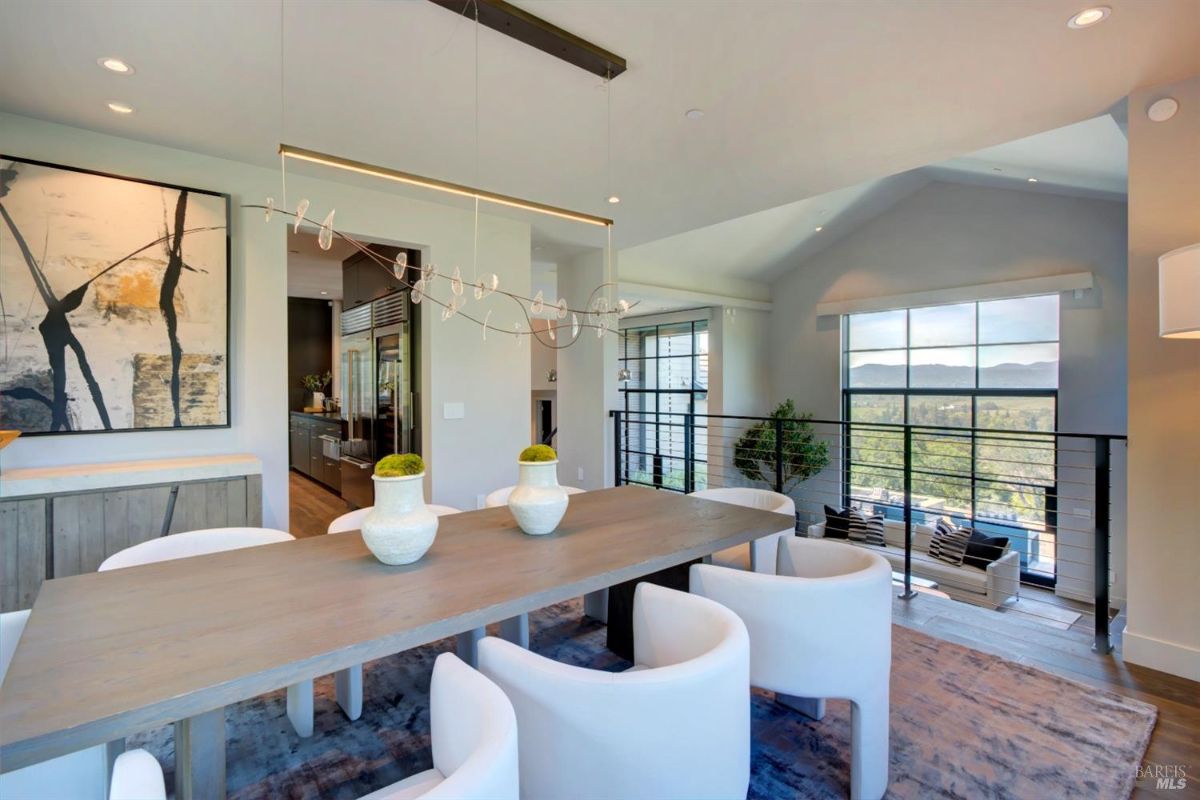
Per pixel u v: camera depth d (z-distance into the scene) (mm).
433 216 4086
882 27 2082
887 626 1762
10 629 1429
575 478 5965
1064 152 5051
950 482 8008
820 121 2846
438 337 4121
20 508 2447
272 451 3379
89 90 2469
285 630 1258
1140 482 2596
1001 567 6523
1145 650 2553
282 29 2049
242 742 2016
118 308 2898
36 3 1879
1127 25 2076
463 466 4242
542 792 1202
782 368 10016
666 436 10578
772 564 2637
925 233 8219
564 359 6090
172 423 3041
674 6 1955
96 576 1607
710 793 1198
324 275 6742
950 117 2809
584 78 2412
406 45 2156
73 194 2787
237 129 2865
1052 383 7070
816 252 9469
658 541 1967
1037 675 2463
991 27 2084
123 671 1077
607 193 3930
